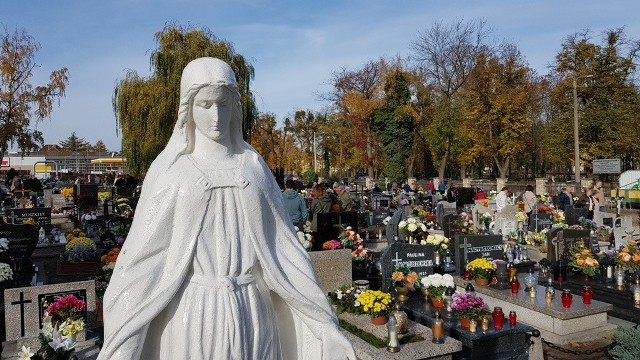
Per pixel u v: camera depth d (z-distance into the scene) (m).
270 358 2.59
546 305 9.16
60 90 37.66
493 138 49.91
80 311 7.25
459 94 51.19
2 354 7.15
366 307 7.87
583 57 47.06
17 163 77.88
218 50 25.17
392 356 7.01
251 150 2.85
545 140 52.50
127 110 26.80
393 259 9.80
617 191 28.17
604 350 7.32
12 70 36.00
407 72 54.28
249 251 2.59
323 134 67.94
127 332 2.26
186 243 2.47
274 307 2.78
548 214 18.44
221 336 2.40
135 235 2.46
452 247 13.74
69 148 116.88
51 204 28.14
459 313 8.01
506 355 7.95
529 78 50.12
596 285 11.25
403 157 53.44
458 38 51.62
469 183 42.78
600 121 44.41
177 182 2.51
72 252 12.70
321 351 2.64
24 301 7.43
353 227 15.45
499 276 10.28
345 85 59.94
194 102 2.60
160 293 2.37
